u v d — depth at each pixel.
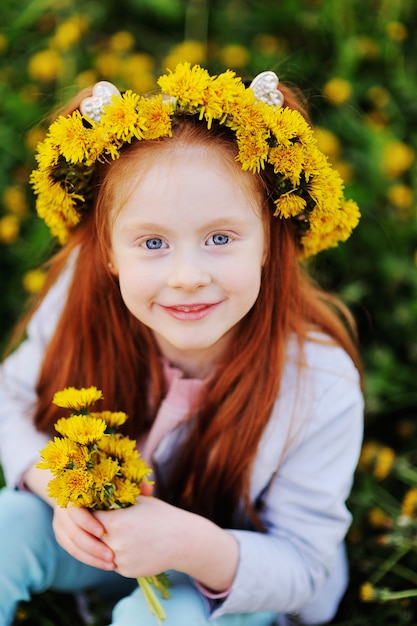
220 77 0.83
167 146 0.84
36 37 1.58
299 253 0.97
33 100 1.45
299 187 0.87
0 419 1.06
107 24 1.62
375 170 1.39
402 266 1.35
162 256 0.86
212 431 0.97
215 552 0.92
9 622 0.99
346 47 1.49
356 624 1.09
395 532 1.12
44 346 1.07
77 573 1.03
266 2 1.63
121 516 0.90
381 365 1.29
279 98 0.87
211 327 0.88
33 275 1.28
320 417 0.96
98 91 0.86
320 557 0.98
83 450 0.84
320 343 0.99
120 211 0.86
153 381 0.99
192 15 1.59
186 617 0.93
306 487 0.97
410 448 1.28
